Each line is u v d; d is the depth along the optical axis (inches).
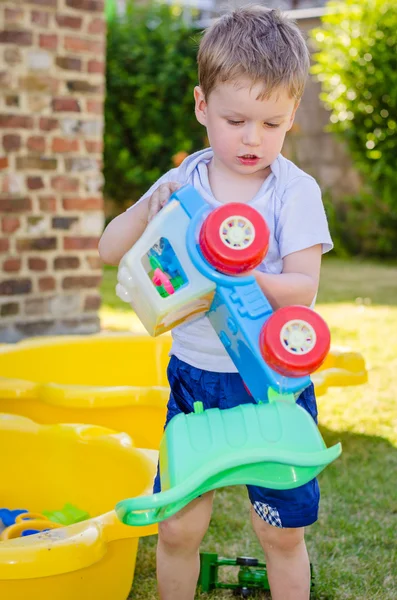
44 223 144.1
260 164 56.3
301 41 57.2
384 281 267.4
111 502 78.0
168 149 326.0
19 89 138.8
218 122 55.6
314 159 342.6
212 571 72.7
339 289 247.9
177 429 47.9
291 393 48.8
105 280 265.6
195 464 46.3
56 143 143.5
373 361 155.3
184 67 317.4
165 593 61.1
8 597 58.2
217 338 58.8
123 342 118.0
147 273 51.4
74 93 144.3
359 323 192.5
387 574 75.9
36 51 139.6
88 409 90.9
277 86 53.6
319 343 47.1
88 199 148.1
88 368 116.0
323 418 121.4
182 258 50.5
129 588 69.1
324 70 307.9
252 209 49.4
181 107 320.8
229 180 59.9
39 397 91.4
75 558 56.4
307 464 45.9
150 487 66.3
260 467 47.6
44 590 59.6
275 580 59.5
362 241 337.7
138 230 60.4
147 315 51.3
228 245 48.8
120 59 316.5
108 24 319.6
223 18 57.9
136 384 118.7
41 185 143.0
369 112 305.0
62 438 81.5
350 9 303.0
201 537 60.4
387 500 92.0
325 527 85.3
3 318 141.6
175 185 55.9
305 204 57.7
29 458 82.4
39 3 138.7
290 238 56.9
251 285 49.8
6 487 82.8
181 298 49.9
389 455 106.6
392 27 295.9
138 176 322.0
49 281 145.9
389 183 311.9
